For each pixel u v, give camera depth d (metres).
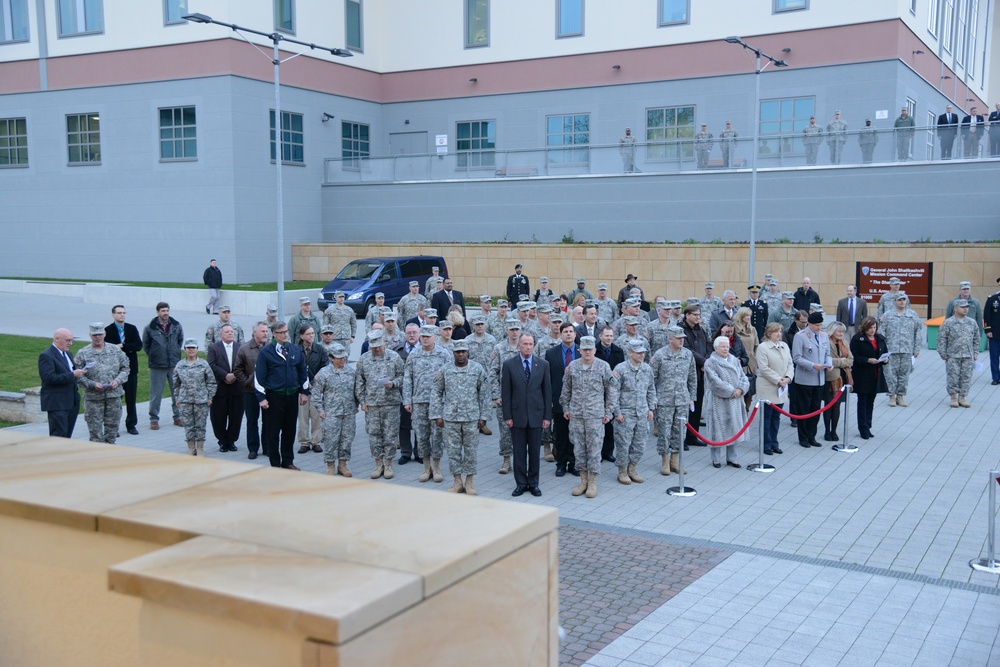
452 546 2.77
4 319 28.61
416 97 41.09
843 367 13.62
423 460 11.80
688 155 32.25
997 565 8.55
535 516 3.11
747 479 11.86
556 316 13.47
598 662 6.54
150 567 2.53
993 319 18.67
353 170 38.56
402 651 2.45
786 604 7.63
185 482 3.41
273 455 11.95
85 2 37.16
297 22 37.12
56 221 38.97
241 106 35.09
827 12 32.84
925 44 35.75
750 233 31.00
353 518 3.01
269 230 36.72
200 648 2.47
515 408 10.90
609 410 11.14
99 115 37.44
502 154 35.66
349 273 31.05
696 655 6.65
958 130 28.19
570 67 37.78
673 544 9.23
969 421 15.37
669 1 35.66
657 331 14.13
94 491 3.27
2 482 3.39
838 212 29.98
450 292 22.17
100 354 12.04
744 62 34.44
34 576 3.14
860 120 32.66
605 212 33.81
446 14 40.09
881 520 10.03
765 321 18.33
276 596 2.34
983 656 6.62
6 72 39.09
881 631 7.07
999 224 27.84
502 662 2.94
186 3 34.91
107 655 3.00
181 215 36.19
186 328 27.52
